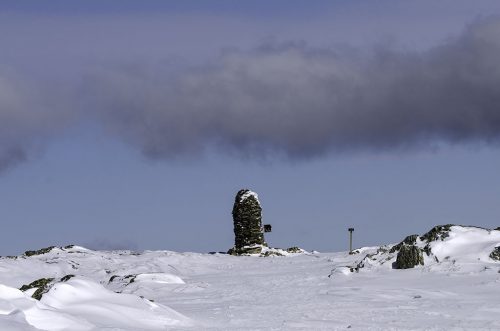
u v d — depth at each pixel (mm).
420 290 24750
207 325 17719
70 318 15508
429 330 16797
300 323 17984
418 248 30031
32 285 26938
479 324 17750
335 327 17312
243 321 18391
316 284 27828
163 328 16859
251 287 27797
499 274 26703
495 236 30766
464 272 27656
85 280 18797
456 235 31125
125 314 17359
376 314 19703
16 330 13539
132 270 33281
